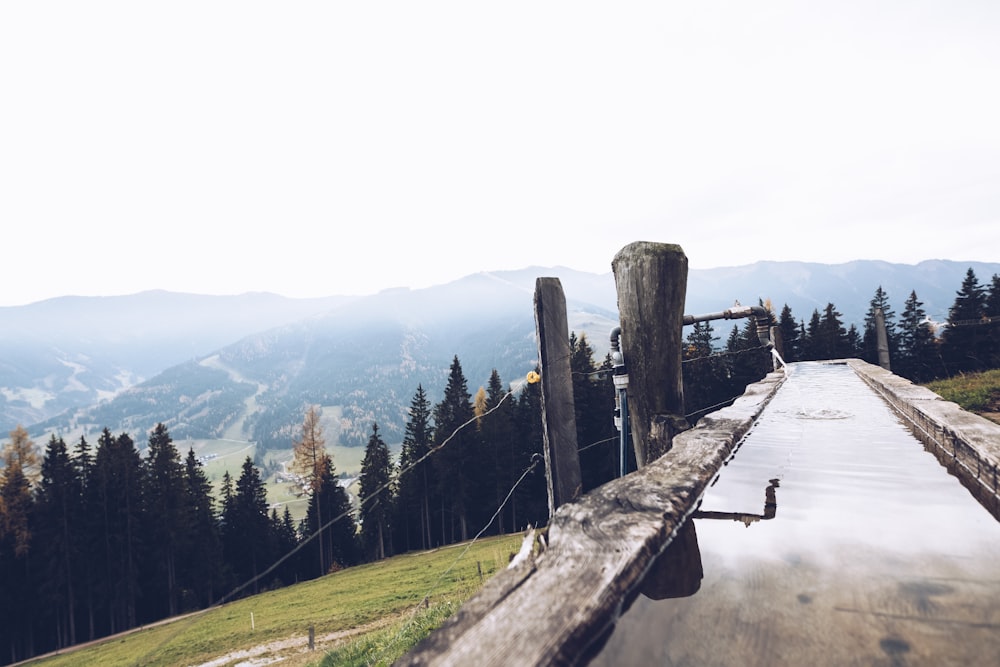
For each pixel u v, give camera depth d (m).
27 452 62.47
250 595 53.41
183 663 28.47
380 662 7.19
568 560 1.49
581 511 1.92
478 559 30.70
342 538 64.88
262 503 61.69
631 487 2.25
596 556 1.50
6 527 53.22
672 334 4.05
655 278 4.01
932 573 1.57
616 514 1.86
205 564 56.28
